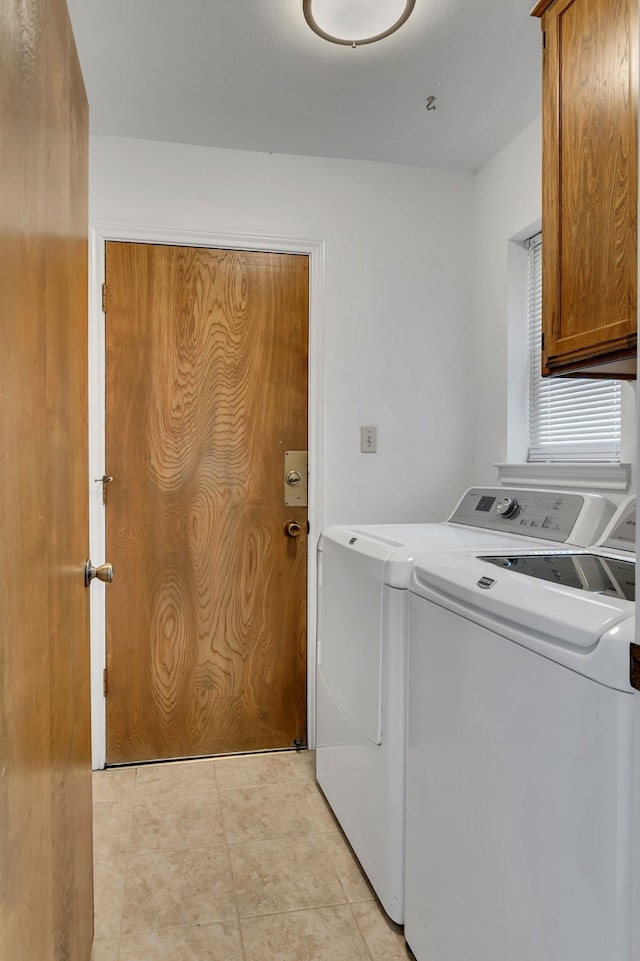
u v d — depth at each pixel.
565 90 1.49
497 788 1.09
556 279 1.53
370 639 1.67
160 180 2.33
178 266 2.38
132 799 2.13
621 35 1.29
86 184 1.36
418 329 2.57
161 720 2.41
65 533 1.05
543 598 1.01
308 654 2.51
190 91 2.00
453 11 1.63
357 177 2.50
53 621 0.94
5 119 0.66
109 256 2.32
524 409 2.38
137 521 2.37
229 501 2.44
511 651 1.06
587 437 2.08
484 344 2.55
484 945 1.12
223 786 2.22
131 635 2.37
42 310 0.86
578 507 1.68
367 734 1.69
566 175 1.49
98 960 1.44
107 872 1.74
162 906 1.62
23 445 0.74
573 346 1.47
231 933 1.53
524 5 1.61
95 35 1.72
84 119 1.32
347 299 2.50
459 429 2.59
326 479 2.48
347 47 1.78
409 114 2.14
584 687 0.88
